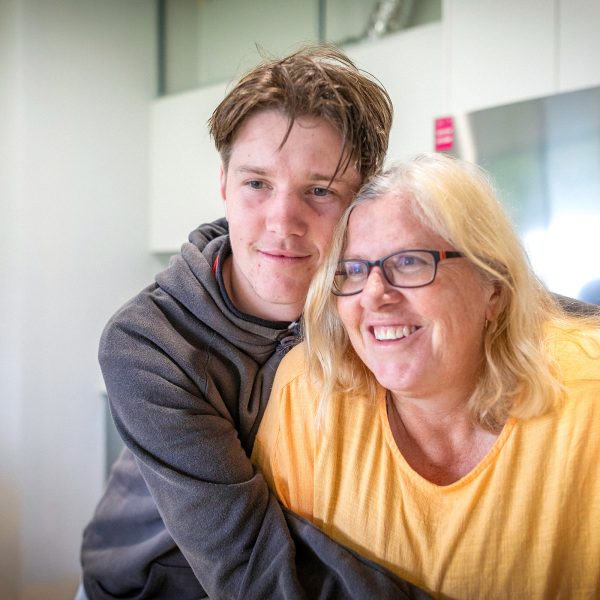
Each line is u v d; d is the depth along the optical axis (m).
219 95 2.96
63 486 2.88
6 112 2.81
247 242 1.13
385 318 0.96
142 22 3.19
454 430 1.04
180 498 1.07
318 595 0.98
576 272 2.27
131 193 3.19
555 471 0.94
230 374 1.22
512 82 1.99
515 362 0.99
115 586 1.33
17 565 2.75
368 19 2.68
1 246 2.83
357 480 1.06
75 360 2.94
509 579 0.93
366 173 1.12
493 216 0.98
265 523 1.05
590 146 2.21
